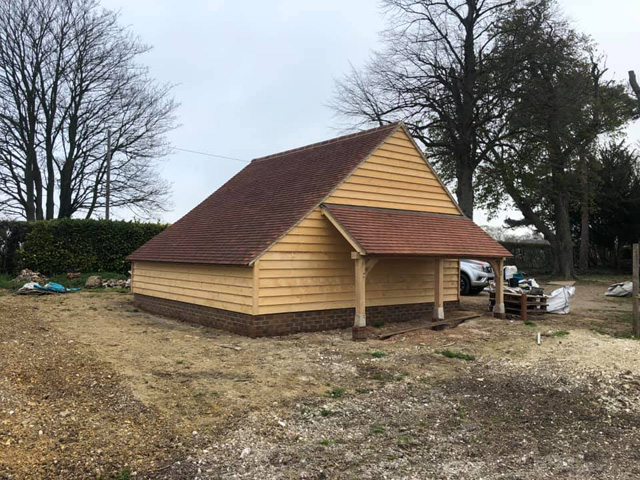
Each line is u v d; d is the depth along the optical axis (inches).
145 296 584.1
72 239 826.2
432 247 454.6
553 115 1015.0
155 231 902.4
